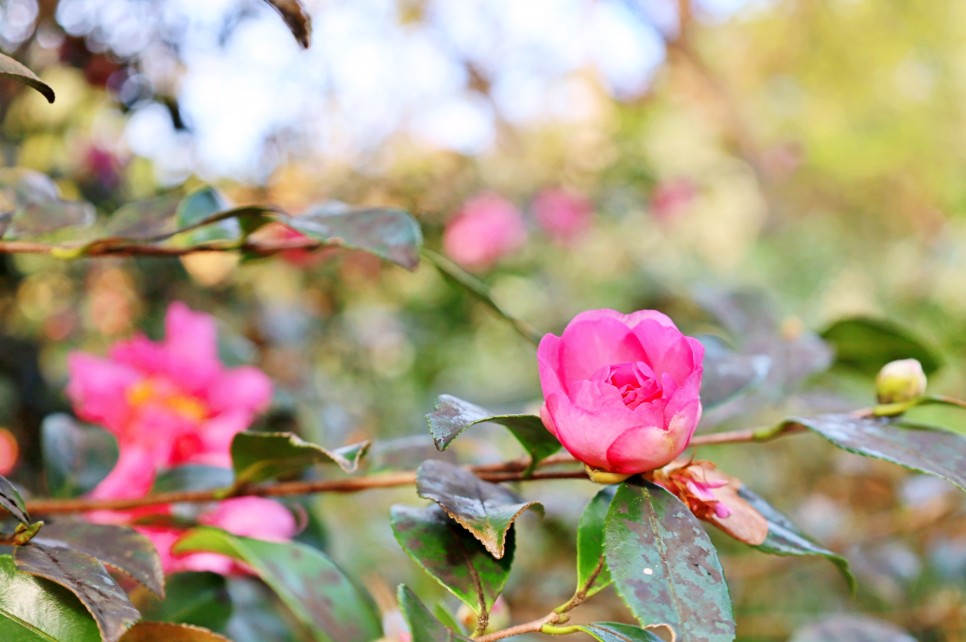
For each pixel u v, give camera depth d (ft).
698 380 1.73
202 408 2.28
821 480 5.00
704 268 7.24
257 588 2.23
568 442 1.73
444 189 5.78
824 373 2.58
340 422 3.85
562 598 3.47
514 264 6.47
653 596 1.67
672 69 8.67
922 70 9.41
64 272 4.03
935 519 3.42
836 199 9.21
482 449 2.45
